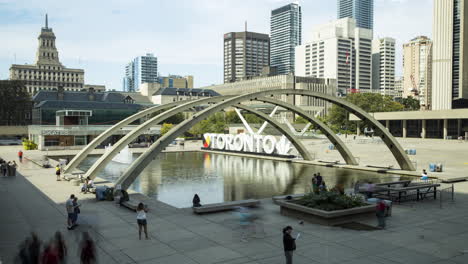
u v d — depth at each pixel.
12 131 120.50
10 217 22.12
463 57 144.75
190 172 47.31
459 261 14.66
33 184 34.66
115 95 133.88
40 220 21.41
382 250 15.96
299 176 43.22
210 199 31.16
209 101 44.78
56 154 70.00
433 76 154.38
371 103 150.00
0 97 129.88
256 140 67.94
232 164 55.91
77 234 18.56
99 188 27.39
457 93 146.50
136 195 29.41
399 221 20.78
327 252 15.72
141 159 29.50
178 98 173.00
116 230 19.19
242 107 51.81
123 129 92.31
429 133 117.69
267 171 47.81
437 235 18.12
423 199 27.08
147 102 169.12
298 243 16.91
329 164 51.97
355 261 14.69
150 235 18.27
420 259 14.89
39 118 101.06
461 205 24.98
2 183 35.31
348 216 20.50
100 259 15.00
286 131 55.75
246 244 16.81
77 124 86.56
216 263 14.55
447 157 60.22
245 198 31.41
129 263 14.58
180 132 32.12
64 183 35.25
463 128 109.44
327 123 146.75
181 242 17.16
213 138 78.56
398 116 118.44
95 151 76.31
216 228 19.50
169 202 30.12
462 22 142.88
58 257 13.14
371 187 26.52
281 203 22.30
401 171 43.53
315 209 20.36
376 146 86.38
